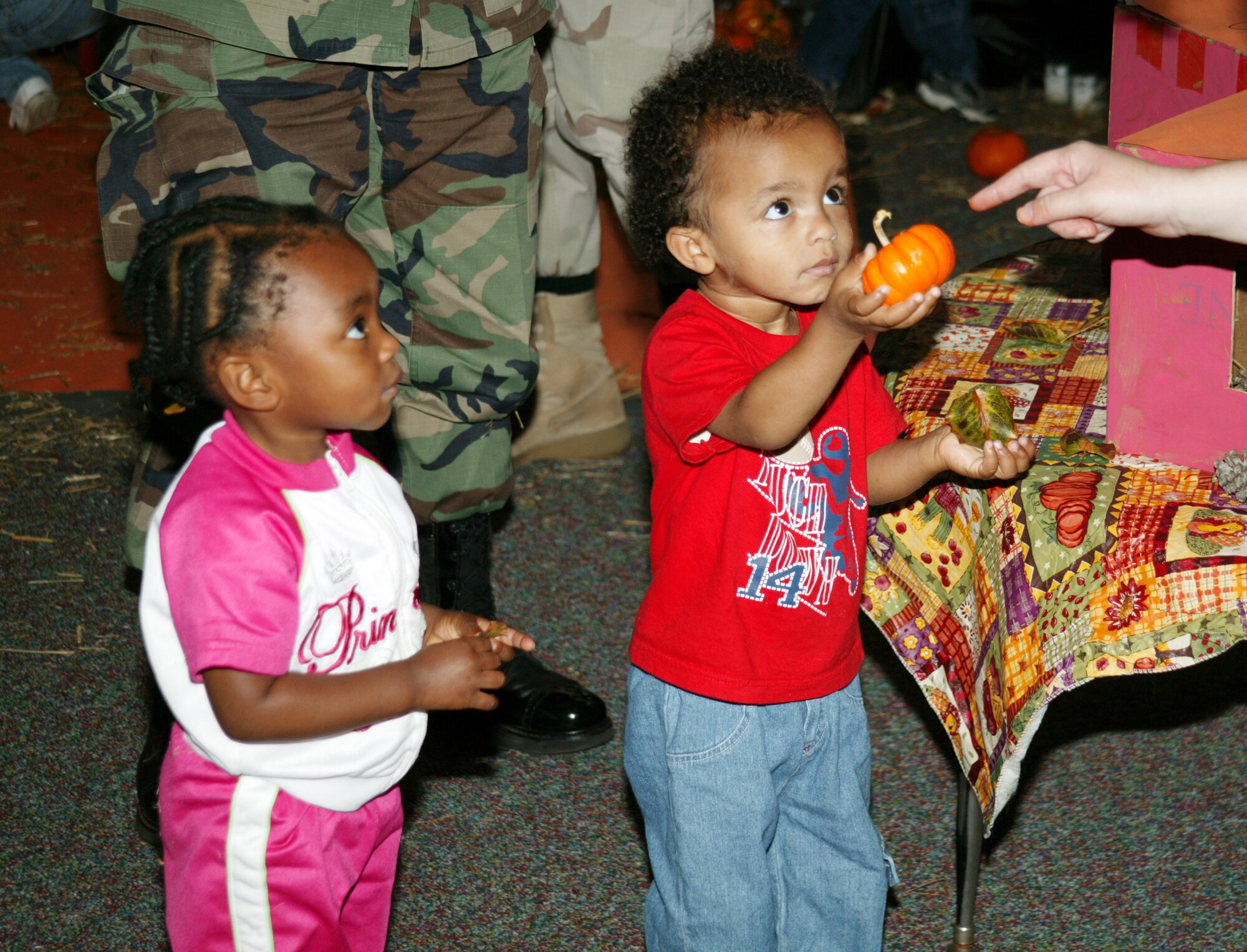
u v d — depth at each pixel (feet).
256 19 6.88
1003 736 5.89
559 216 11.43
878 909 6.34
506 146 7.79
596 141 9.84
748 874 5.98
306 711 4.81
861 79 20.53
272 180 7.16
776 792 6.30
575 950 7.34
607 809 8.39
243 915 5.18
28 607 10.31
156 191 7.07
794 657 5.89
